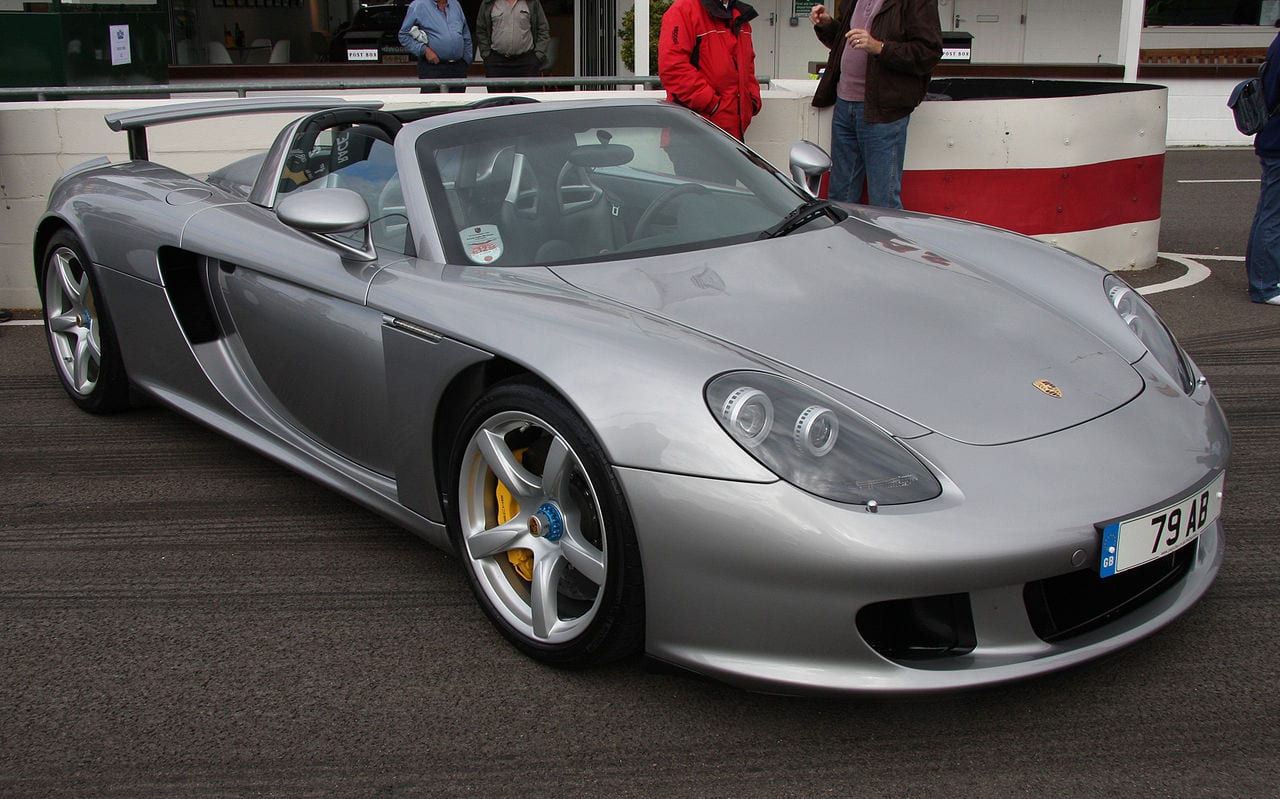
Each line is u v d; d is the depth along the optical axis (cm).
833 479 205
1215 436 242
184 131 556
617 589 222
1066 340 258
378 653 254
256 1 1223
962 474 209
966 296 271
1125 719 224
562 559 243
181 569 296
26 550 307
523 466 251
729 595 209
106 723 229
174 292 350
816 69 1230
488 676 245
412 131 308
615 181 309
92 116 538
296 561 300
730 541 205
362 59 1171
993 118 579
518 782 208
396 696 237
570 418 225
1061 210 593
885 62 542
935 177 593
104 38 749
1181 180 966
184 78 1103
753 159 349
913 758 213
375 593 282
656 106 350
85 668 250
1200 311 534
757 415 209
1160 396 246
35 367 470
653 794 204
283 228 321
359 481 297
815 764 212
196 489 348
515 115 321
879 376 231
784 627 206
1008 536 201
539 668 247
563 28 1352
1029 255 309
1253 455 356
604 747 219
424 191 291
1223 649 248
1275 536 301
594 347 228
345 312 284
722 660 214
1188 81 1212
